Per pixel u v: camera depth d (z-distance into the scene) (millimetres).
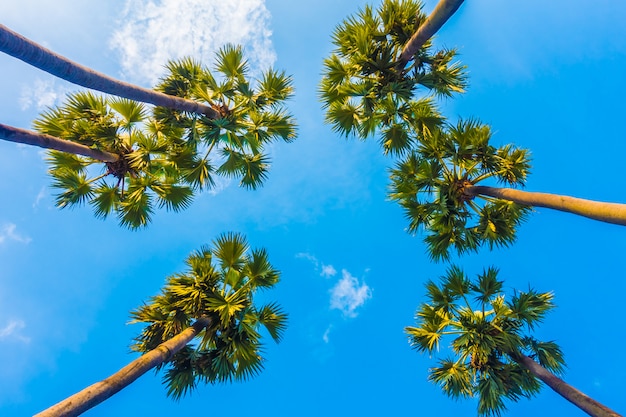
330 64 9125
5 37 3748
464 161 8992
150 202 9328
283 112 9828
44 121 7828
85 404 4426
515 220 9211
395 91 8688
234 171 10031
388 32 8641
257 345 7762
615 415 5902
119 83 5895
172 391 7203
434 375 8250
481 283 8195
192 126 8734
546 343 8195
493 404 7469
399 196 9016
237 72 9148
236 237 8180
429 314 8711
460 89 8859
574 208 5566
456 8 5445
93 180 8500
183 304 7641
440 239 9086
